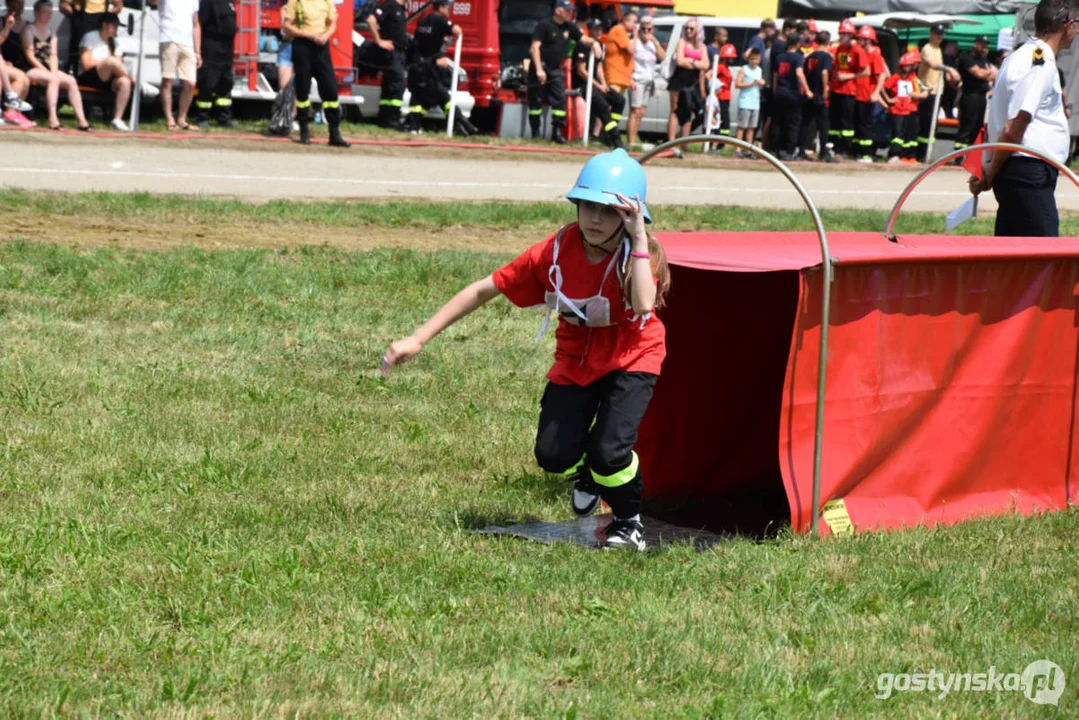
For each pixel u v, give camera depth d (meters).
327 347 17.81
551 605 9.18
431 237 27.03
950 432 11.82
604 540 10.86
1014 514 12.09
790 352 10.62
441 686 7.73
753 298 12.73
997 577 10.16
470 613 8.96
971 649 8.72
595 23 46.12
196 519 10.70
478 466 13.06
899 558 10.56
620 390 10.28
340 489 11.82
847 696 7.89
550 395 10.52
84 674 7.72
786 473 10.83
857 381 11.12
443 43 44.25
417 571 9.70
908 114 50.44
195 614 8.59
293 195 30.52
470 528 11.04
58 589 8.93
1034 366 12.23
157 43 39.88
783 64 46.16
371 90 46.53
